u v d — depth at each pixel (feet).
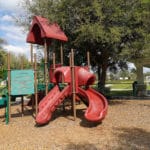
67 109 46.09
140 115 40.29
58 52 55.42
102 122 36.32
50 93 39.99
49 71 45.06
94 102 38.04
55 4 49.65
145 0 48.52
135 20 48.52
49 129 33.99
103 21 46.73
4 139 30.50
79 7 47.11
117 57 52.75
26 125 36.27
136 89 80.59
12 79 38.60
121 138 29.14
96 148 26.00
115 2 46.32
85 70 40.47
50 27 45.68
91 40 46.24
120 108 47.14
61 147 26.71
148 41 49.39
